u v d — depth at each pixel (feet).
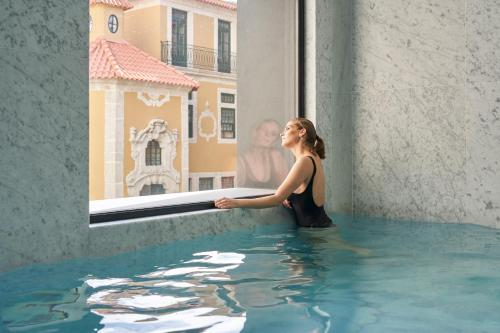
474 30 12.38
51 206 7.73
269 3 17.04
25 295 6.14
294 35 13.89
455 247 9.46
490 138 12.28
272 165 16.58
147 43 59.41
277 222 12.30
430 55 13.12
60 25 7.75
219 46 67.41
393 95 13.78
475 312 5.55
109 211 9.12
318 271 7.53
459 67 12.67
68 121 7.91
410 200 13.62
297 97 13.75
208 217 10.54
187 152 63.26
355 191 14.64
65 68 7.84
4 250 7.20
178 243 9.65
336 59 14.23
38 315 5.38
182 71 62.80
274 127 17.11
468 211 12.74
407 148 13.62
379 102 14.02
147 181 59.72
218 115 70.44
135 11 58.49
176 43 61.52
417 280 6.98
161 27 59.41
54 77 7.70
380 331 4.95
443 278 7.10
